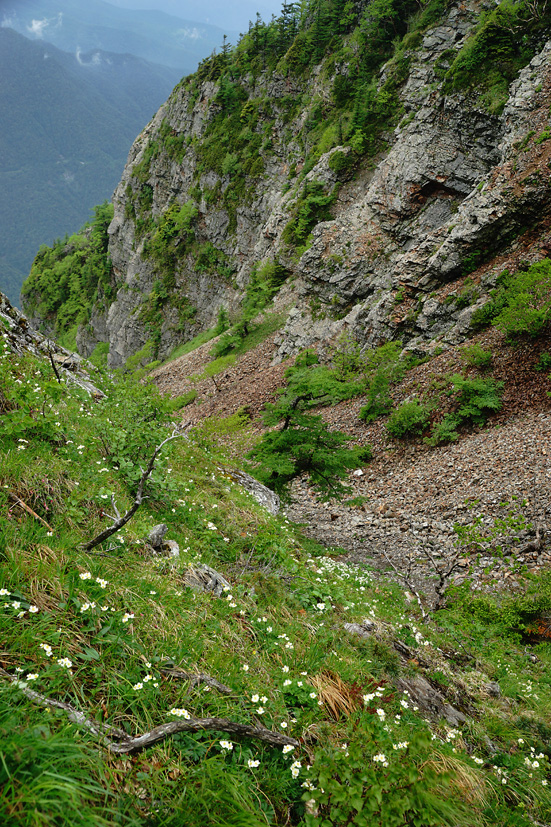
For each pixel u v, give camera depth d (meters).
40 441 6.11
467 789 4.18
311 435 17.69
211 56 87.75
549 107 32.72
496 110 37.88
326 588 7.19
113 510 5.65
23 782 2.24
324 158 57.78
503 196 32.47
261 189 72.12
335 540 19.41
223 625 4.66
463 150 39.53
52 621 3.46
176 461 11.41
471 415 26.09
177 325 81.44
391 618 8.29
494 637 11.69
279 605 5.97
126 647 3.61
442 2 52.28
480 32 39.62
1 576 3.52
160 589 4.53
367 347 38.28
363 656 5.82
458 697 6.66
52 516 4.83
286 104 72.81
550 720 7.27
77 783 2.33
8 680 2.86
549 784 5.31
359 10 68.62
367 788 3.17
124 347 91.38
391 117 54.50
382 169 44.69
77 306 127.56
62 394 8.91
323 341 43.06
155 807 2.64
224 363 54.09
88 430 8.28
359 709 4.38
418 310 35.47
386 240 43.66
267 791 3.16
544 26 37.97
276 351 50.22
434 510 20.44
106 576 4.29
